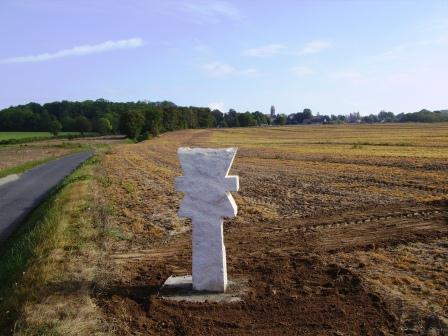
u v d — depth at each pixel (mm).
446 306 7141
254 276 8797
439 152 40469
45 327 6723
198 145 68438
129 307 7543
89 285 8328
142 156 48000
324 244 10969
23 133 125188
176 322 7027
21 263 10047
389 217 13633
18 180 32250
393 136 76188
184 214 8039
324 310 7203
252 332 6676
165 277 8945
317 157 39406
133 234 12680
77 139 107625
